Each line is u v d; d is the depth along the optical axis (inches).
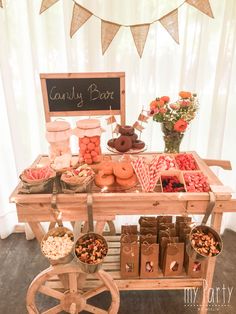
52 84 63.1
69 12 74.1
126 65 81.2
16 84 82.4
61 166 53.8
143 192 52.2
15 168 94.6
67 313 68.1
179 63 82.4
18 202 50.9
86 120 60.6
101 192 52.6
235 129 89.7
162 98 61.0
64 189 51.1
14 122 85.0
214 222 54.9
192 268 60.2
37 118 87.4
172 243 58.9
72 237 53.7
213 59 83.0
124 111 66.2
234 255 89.2
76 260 54.9
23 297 74.5
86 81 63.3
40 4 75.8
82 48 79.8
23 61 81.7
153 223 66.4
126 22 77.2
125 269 60.6
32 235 96.0
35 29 76.4
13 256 89.4
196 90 85.0
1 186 93.5
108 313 60.4
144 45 74.3
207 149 90.4
